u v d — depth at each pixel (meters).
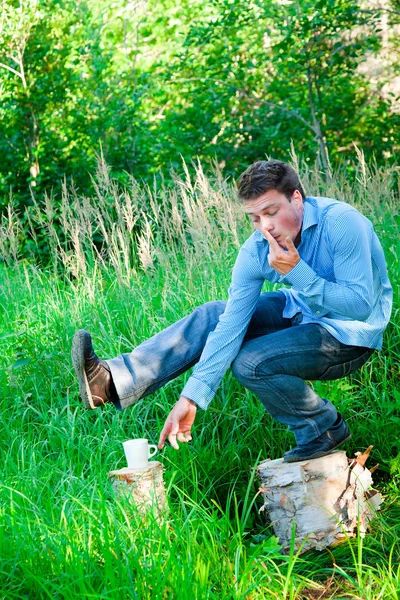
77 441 3.87
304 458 2.97
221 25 9.76
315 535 2.91
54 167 9.62
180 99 12.20
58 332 4.79
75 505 2.95
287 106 10.45
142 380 3.03
